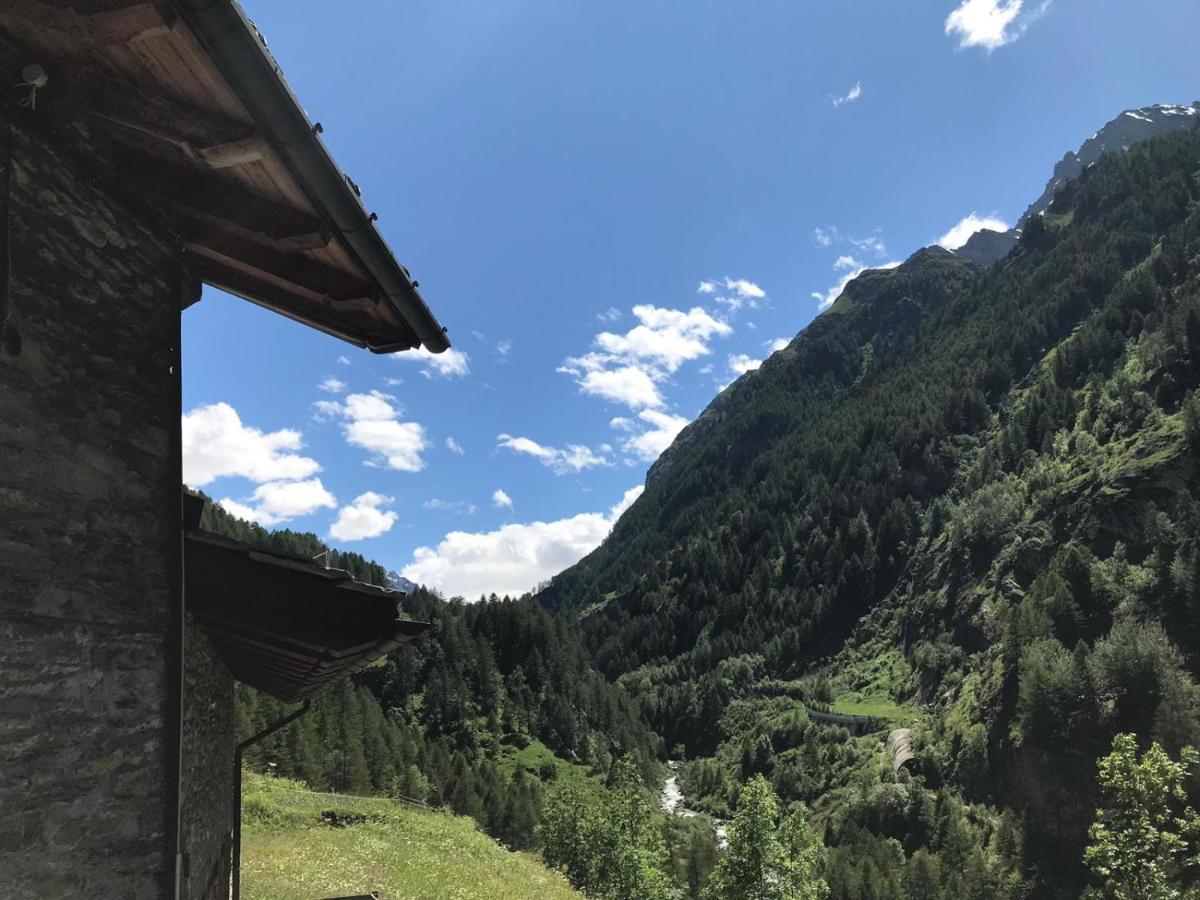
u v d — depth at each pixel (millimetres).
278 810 26188
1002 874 58000
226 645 8258
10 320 3199
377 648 6531
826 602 140750
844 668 123438
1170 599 68125
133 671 4020
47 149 3479
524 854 39438
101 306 3891
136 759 4012
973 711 74438
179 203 4211
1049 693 62969
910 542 138750
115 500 3936
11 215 3236
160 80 3150
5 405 3162
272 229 4141
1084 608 74000
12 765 3115
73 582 3562
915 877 57594
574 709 109938
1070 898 53312
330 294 4996
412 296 4891
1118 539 81625
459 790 67750
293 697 11875
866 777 79188
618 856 33969
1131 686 58750
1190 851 22766
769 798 28016
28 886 3176
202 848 7902
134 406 4156
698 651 148000
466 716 100812
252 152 3354
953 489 139125
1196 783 48156
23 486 3252
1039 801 60438
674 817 79688
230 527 78312
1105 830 22938
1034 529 96000
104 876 3707
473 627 123375
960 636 100250
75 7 2660
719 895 27625
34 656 3273
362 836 24078
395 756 71125
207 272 5340
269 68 2785
